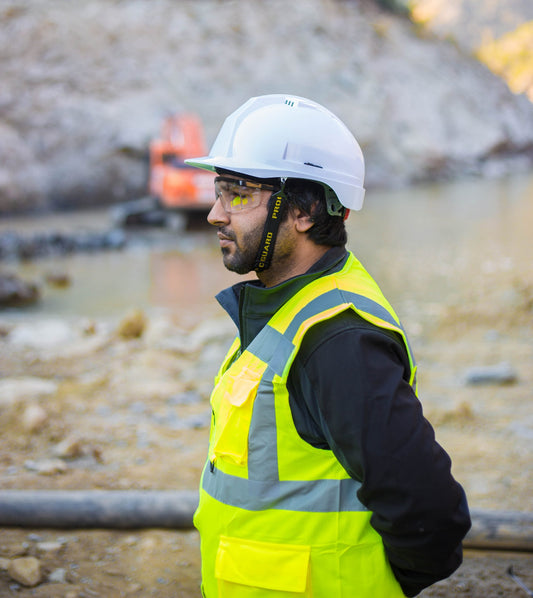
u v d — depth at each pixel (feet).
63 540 10.15
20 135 70.18
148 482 12.42
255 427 4.88
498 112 111.55
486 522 9.87
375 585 4.95
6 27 77.92
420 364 21.16
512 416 16.56
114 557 9.82
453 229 51.24
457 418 16.31
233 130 5.37
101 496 10.55
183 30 87.51
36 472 12.75
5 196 64.39
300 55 92.89
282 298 5.10
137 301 30.96
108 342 22.66
